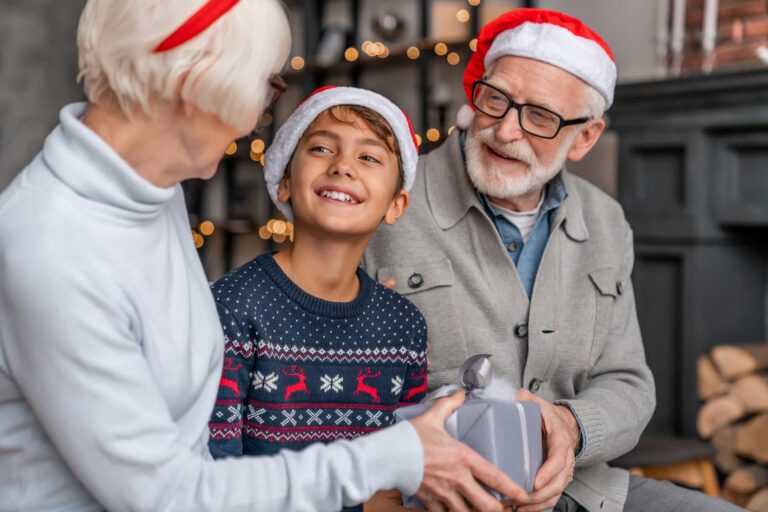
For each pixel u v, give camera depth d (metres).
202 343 1.09
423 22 4.12
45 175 0.96
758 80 2.57
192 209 5.45
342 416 1.32
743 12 2.99
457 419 1.08
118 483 0.93
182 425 1.09
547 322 1.59
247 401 1.27
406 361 1.37
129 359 0.94
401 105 4.43
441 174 1.66
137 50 0.90
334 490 0.98
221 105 0.94
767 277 2.98
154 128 0.96
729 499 2.74
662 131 2.89
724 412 2.74
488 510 1.04
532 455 1.14
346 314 1.31
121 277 0.95
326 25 4.73
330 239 1.28
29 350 0.91
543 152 1.56
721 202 2.78
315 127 1.28
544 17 1.59
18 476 0.99
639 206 2.98
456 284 1.59
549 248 1.62
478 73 1.71
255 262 1.31
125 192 0.97
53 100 4.53
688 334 2.86
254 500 0.96
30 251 0.90
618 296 1.70
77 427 0.91
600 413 1.49
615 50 3.50
